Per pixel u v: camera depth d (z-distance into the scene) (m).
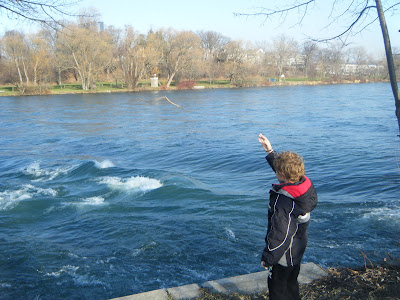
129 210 8.41
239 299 3.54
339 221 7.03
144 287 5.14
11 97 54.78
